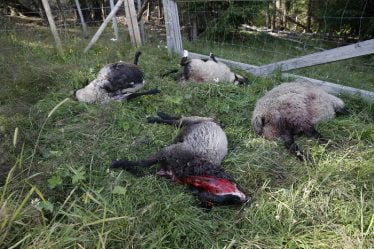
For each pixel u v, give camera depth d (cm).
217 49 717
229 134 379
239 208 285
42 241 227
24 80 467
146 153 348
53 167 316
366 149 347
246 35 917
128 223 259
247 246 252
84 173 303
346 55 459
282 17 1035
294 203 280
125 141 361
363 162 322
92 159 328
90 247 240
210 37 872
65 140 359
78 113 410
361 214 264
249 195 297
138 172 320
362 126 385
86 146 350
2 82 464
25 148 343
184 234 260
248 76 541
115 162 315
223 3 826
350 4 778
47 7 590
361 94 459
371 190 294
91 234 248
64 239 230
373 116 421
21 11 966
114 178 309
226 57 657
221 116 416
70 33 729
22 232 243
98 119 386
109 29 822
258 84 495
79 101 427
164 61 585
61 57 574
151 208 274
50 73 495
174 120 388
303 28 998
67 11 921
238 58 652
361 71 654
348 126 383
